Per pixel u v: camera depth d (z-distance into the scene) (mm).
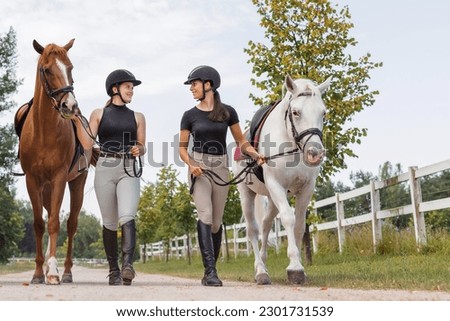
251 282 11016
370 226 20031
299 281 9086
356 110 16234
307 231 17062
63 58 9117
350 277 10016
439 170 14594
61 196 9680
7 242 49500
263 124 9812
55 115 9352
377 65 16719
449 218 25047
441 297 6691
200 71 9305
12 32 47688
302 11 16656
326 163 16469
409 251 15602
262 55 16797
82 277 16094
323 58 16719
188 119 9305
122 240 9180
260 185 10242
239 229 34219
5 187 46188
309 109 8750
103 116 9477
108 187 9398
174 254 54125
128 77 9555
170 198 36875
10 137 46469
